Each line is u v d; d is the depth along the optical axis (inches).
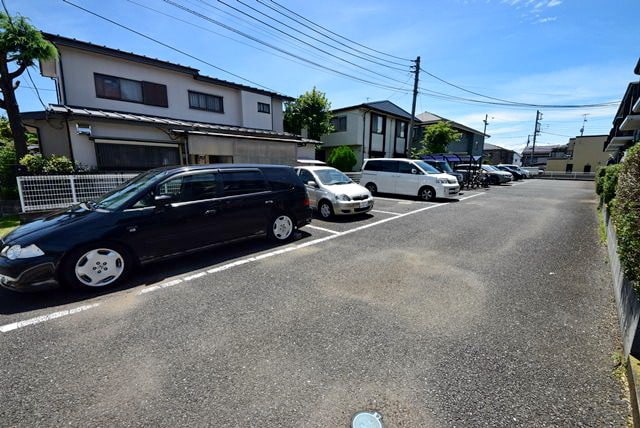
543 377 80.5
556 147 2091.5
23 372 83.3
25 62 298.2
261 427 65.4
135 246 145.4
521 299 126.1
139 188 154.6
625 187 106.4
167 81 494.0
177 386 77.7
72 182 279.0
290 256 182.5
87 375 82.0
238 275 152.9
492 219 296.5
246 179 195.0
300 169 329.1
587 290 134.6
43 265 123.2
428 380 79.7
